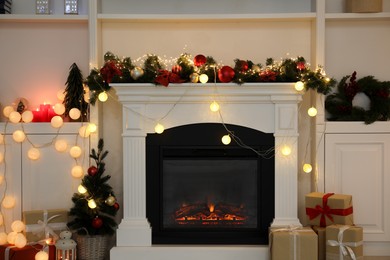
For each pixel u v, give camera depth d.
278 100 4.06
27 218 4.04
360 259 3.76
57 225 4.10
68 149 4.25
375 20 4.44
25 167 4.23
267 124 4.11
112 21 4.44
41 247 3.96
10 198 4.20
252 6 4.52
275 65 4.15
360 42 4.46
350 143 4.24
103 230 4.08
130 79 4.04
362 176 4.24
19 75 4.53
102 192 4.11
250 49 4.48
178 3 4.53
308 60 4.46
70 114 4.20
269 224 4.14
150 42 4.49
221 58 4.48
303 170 4.32
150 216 4.16
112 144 4.47
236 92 4.04
